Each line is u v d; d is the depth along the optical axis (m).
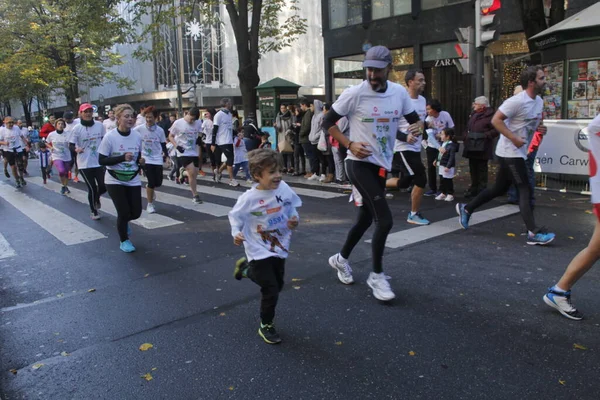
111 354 3.53
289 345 3.55
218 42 39.84
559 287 3.85
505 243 5.84
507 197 8.51
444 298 4.29
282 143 12.80
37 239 7.11
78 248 6.50
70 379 3.22
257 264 3.56
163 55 39.81
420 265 5.17
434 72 15.71
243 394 2.97
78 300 4.62
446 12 14.89
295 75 42.62
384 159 4.26
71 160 11.59
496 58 14.16
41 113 51.44
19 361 3.49
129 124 6.03
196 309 4.29
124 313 4.27
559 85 9.16
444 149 8.59
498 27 8.73
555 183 8.96
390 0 16.41
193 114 9.13
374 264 4.30
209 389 3.03
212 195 10.38
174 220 7.97
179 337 3.76
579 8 12.48
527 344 3.43
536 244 5.72
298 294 4.49
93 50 27.66
